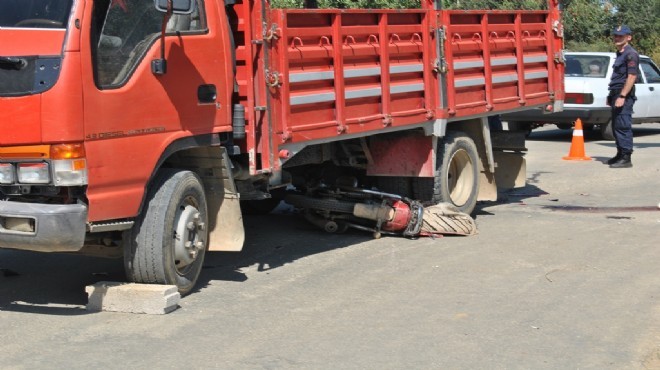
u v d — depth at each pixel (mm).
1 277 7625
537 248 8578
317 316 6355
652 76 19781
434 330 6008
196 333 5961
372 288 7133
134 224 6590
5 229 6039
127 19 6328
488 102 10219
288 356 5492
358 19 8188
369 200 9219
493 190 10867
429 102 9227
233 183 7258
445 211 9344
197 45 6867
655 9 32000
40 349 5652
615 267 7781
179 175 6766
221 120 7121
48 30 5984
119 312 6473
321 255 8398
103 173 6105
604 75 18031
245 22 7133
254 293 7012
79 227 5996
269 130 7184
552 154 16703
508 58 10594
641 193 12180
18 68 5926
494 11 10195
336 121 7945
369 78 8383
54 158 5879
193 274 6996
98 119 6051
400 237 9203
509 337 5855
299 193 9383
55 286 7309
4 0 6156
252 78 7156
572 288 7082
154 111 6500
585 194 12188
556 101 11773
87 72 5980
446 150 9750
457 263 7977
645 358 5461
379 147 9555
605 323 6160
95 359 5449
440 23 9281
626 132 14648
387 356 5488
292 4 14109
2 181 6023
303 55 7508
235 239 7312
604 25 31797
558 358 5457
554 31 11641
